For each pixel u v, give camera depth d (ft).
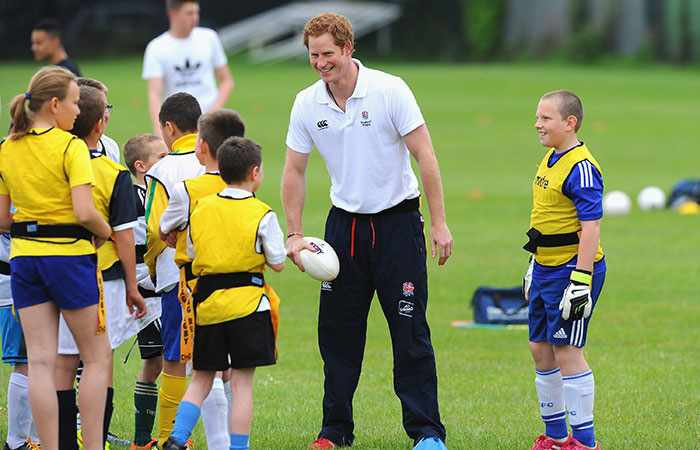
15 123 53.98
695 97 407.23
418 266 62.08
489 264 136.26
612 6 562.66
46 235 53.47
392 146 61.21
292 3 638.94
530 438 65.26
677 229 163.32
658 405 73.15
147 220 61.21
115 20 598.34
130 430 69.15
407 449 62.90
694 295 115.55
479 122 343.26
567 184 58.75
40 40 100.73
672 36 548.72
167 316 61.62
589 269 58.13
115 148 66.49
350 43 59.93
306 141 63.52
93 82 61.77
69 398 56.65
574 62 558.15
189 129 64.28
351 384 64.28
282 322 104.58
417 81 451.12
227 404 62.08
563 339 59.41
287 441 64.85
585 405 59.93
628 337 96.53
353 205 62.13
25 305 54.19
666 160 261.03
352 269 63.00
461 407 73.72
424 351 61.93
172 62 105.60
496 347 93.61
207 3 634.43
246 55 578.25
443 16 634.02
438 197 61.05
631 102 391.65
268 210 57.06
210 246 56.29
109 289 57.72
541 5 590.55
